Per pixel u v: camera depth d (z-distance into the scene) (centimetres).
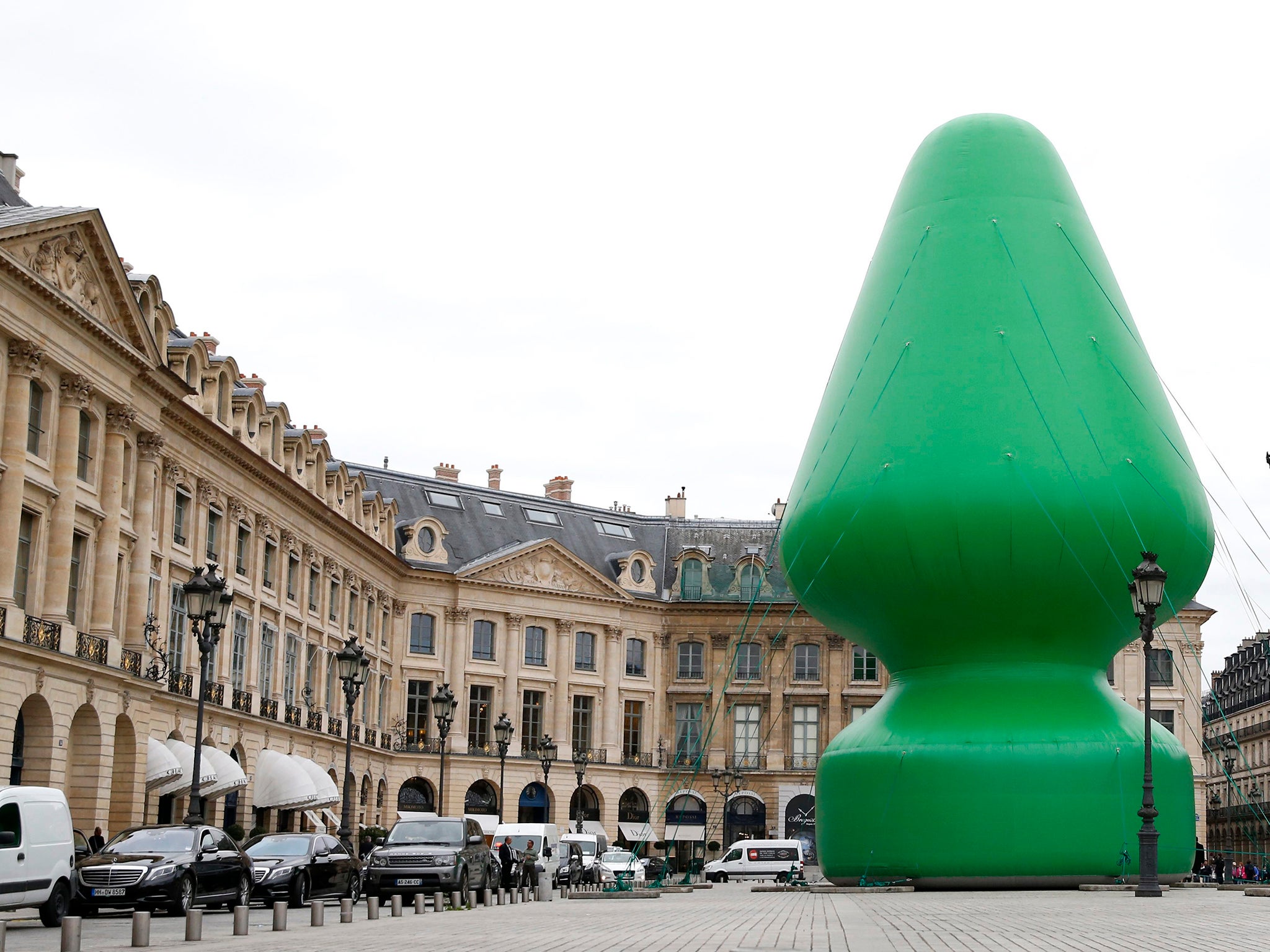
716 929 2091
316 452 6253
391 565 7206
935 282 3644
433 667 7475
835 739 3788
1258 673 10531
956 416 3459
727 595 8262
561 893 4016
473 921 2453
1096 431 3450
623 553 8325
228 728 5056
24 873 2333
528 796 7644
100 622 4131
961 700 3475
